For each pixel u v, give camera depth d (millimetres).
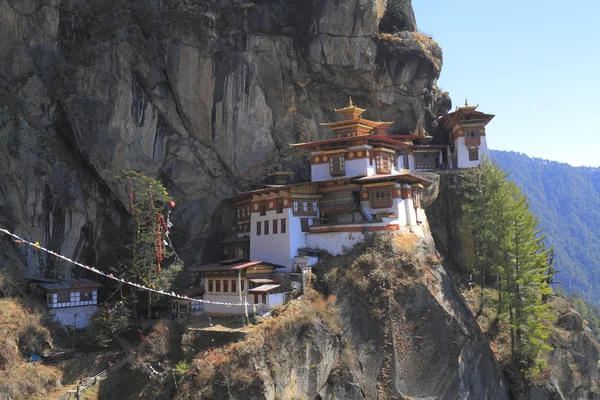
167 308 56938
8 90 56594
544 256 58312
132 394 43906
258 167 68312
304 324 46125
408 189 60219
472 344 52531
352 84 73188
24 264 52625
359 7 68625
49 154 55719
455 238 69438
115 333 49906
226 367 41188
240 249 62750
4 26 56719
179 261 59562
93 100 57875
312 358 45812
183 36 61969
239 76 64375
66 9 60000
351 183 58875
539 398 55125
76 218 56844
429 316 50781
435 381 49250
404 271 52344
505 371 56812
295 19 68062
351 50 70062
